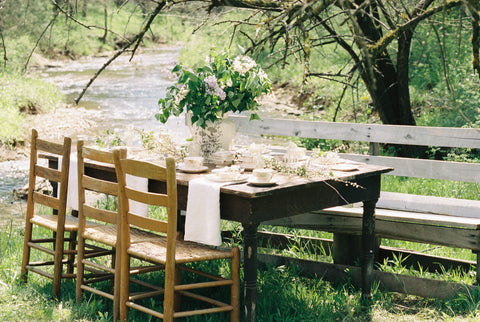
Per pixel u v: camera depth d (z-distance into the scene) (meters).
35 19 19.50
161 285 5.17
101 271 5.07
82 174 4.65
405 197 5.69
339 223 5.30
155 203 4.04
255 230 4.02
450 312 4.72
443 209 5.49
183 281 5.21
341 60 14.98
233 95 4.82
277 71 16.23
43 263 5.23
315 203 4.33
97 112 16.09
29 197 5.23
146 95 18.80
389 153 9.59
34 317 4.54
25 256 5.22
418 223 5.04
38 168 5.15
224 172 4.20
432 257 5.45
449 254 5.88
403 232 5.11
